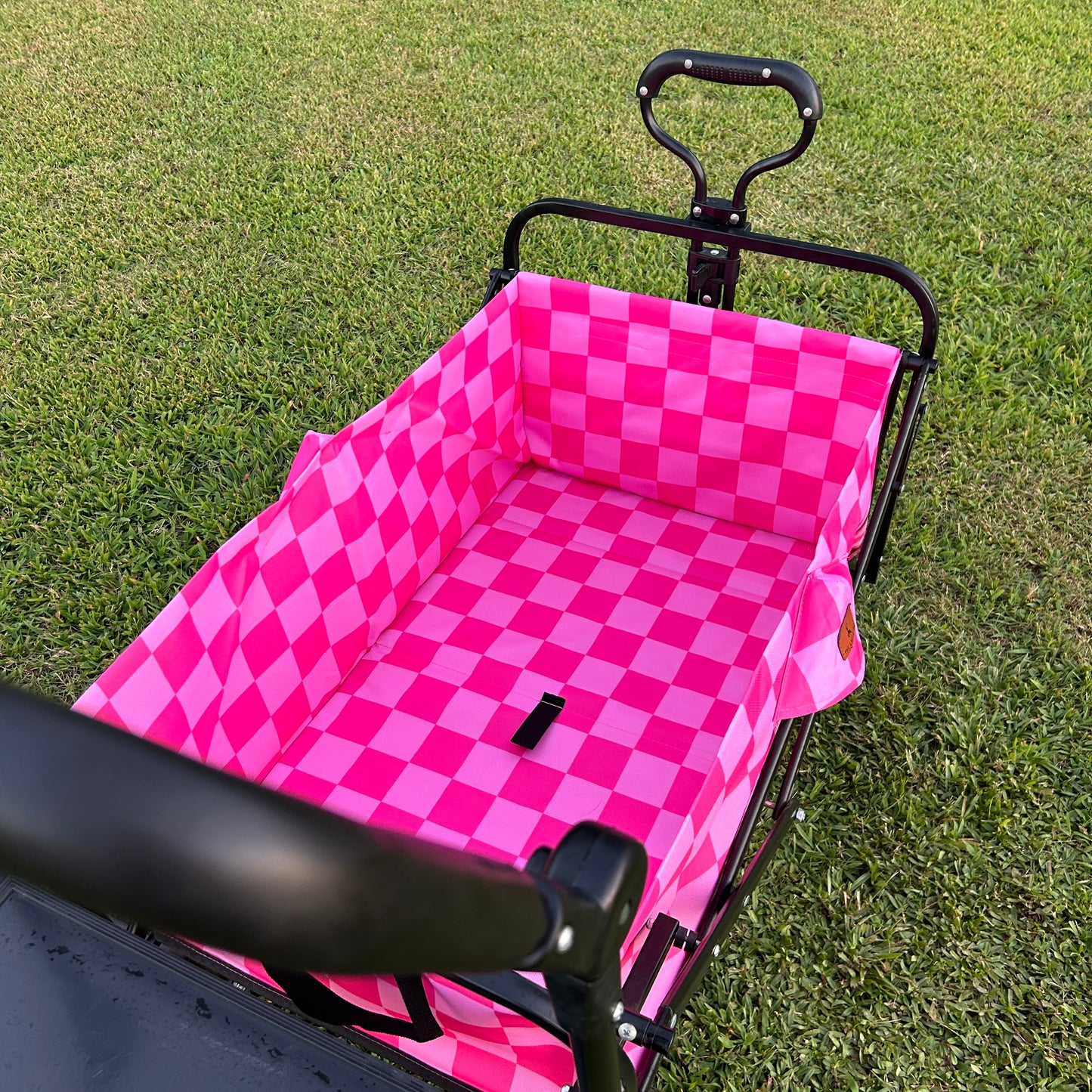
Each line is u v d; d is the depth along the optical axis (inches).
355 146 130.3
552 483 74.2
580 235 111.0
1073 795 62.9
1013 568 76.2
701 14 157.9
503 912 12.1
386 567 62.0
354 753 58.2
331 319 103.1
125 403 94.5
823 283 102.3
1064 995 54.7
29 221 120.4
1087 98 133.4
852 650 48.4
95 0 175.2
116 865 9.8
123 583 77.4
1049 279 102.0
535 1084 39.7
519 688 61.1
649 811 55.0
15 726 10.7
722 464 67.1
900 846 60.9
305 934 9.8
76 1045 25.2
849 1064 53.1
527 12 161.5
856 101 133.6
